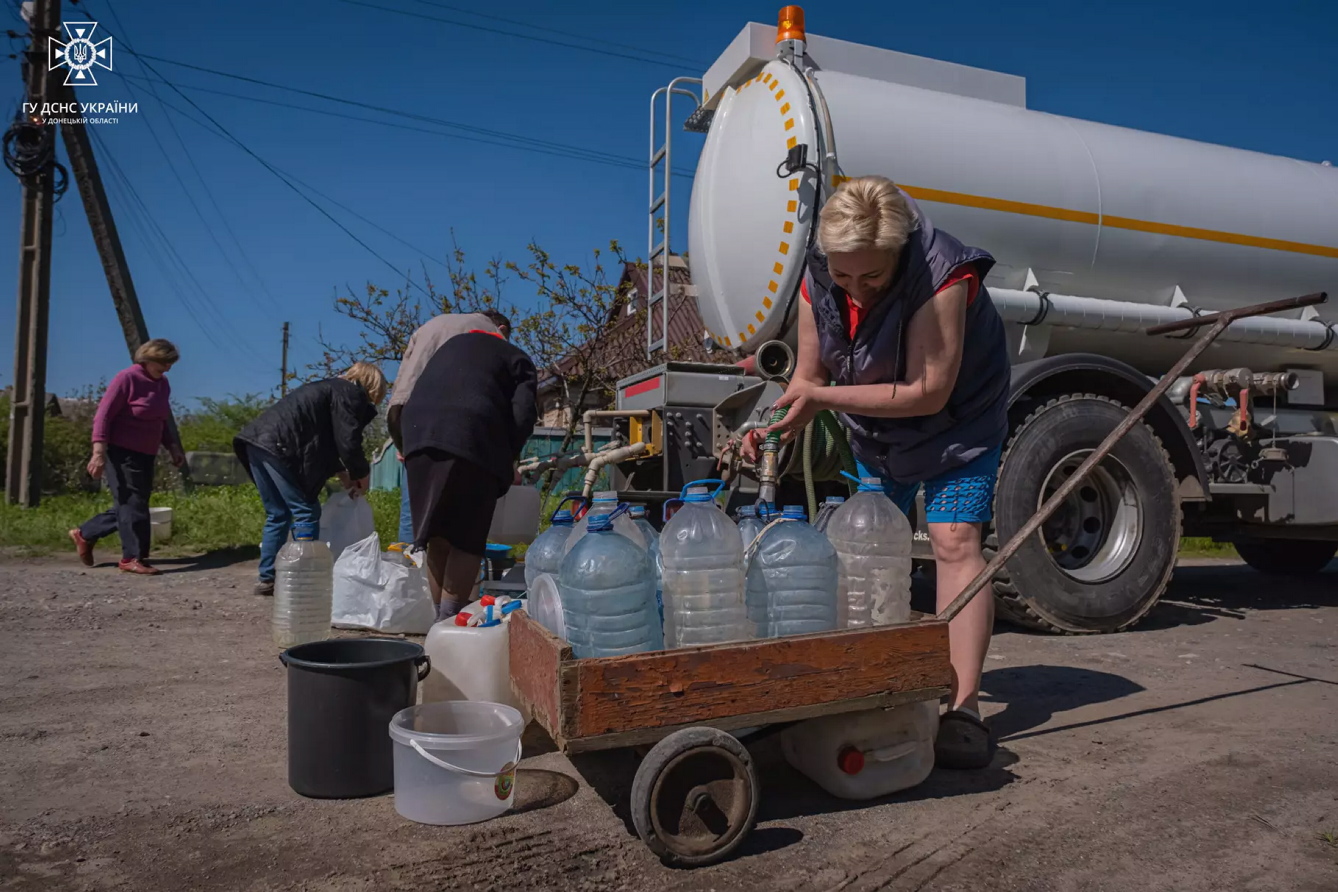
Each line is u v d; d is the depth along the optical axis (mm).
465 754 2270
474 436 3496
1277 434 5770
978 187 4809
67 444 14273
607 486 5746
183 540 8555
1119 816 2336
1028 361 5074
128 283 12594
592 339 11133
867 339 2643
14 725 3053
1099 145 5242
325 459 5598
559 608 2410
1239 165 5656
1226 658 4215
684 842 2033
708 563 2303
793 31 4797
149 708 3262
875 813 2354
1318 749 2875
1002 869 2037
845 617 2609
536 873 2010
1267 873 2018
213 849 2119
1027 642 4547
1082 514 5012
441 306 12125
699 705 2092
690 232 5219
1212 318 3211
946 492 2801
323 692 2424
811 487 3264
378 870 2016
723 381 5074
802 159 4438
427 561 3848
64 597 5547
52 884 1938
